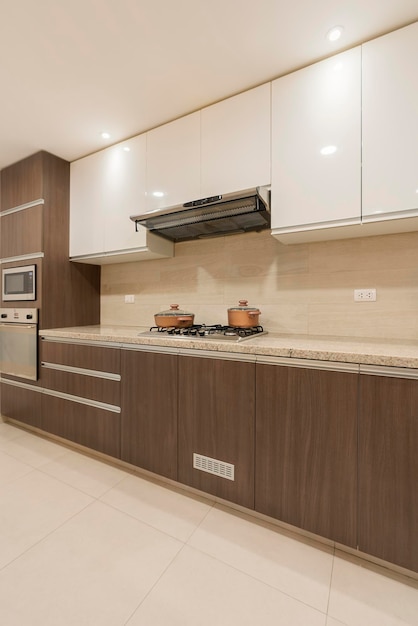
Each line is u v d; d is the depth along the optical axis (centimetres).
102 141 231
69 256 262
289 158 164
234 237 222
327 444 128
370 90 144
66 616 103
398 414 115
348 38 144
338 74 151
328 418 127
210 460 158
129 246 228
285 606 108
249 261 216
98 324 289
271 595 112
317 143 156
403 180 138
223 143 185
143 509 158
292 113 163
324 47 149
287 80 165
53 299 251
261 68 162
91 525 146
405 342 155
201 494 170
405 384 113
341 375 125
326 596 111
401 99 138
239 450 149
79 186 256
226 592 112
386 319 174
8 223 266
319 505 130
